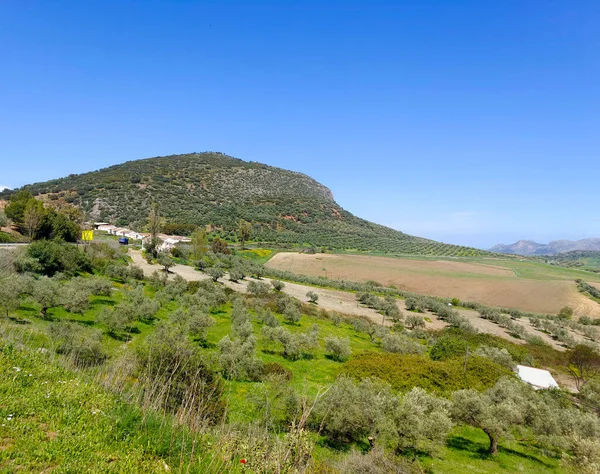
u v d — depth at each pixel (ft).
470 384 107.76
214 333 119.24
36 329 70.79
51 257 148.15
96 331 78.64
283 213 609.83
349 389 71.56
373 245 575.38
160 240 313.32
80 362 43.50
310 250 437.99
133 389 30.19
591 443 61.72
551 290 314.96
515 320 242.58
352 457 48.49
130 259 243.60
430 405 72.90
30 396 24.81
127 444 22.04
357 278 343.26
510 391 91.04
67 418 23.06
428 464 61.82
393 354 124.16
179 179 629.51
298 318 160.45
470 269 423.64
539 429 79.46
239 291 205.26
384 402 66.80
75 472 18.38
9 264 135.95
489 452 73.77
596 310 273.95
